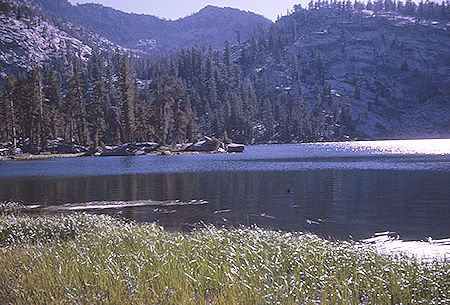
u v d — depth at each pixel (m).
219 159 76.00
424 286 7.52
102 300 5.78
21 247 11.27
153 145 104.88
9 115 105.44
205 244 9.86
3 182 42.50
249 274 7.29
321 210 23.28
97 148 104.62
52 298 5.78
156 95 116.38
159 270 7.26
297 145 165.12
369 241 15.29
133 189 34.59
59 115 121.44
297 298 6.19
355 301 6.32
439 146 126.31
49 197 30.44
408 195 28.27
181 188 34.69
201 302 5.86
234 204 25.94
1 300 6.07
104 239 11.23
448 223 18.91
